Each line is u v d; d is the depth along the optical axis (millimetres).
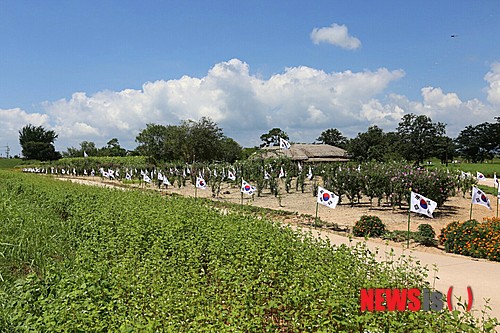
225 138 61250
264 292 6293
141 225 10633
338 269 6891
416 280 6859
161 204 15281
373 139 42719
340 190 21234
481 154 79812
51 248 9859
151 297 6133
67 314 5305
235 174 32062
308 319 5594
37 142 88000
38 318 5344
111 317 5414
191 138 55281
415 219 17406
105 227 10977
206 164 39125
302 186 26766
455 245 11414
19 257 8930
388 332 5105
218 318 5398
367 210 19578
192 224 10750
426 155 47406
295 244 8773
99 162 60438
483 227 11336
